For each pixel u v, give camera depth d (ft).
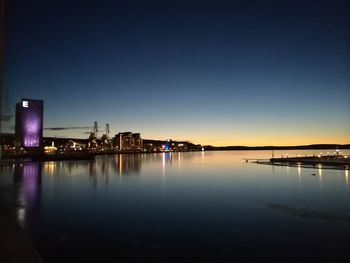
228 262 33.04
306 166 168.25
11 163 210.38
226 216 55.06
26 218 53.67
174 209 62.08
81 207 64.23
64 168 182.70
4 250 19.33
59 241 40.11
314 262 32.68
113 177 132.36
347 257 34.01
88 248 37.37
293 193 81.10
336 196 75.46
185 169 180.55
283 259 33.71
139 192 87.40
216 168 184.34
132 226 48.14
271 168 168.96
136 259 33.91
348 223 49.03
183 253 35.81
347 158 215.92
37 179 120.57
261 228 46.42
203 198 75.97
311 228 46.03
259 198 74.38
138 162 274.36
